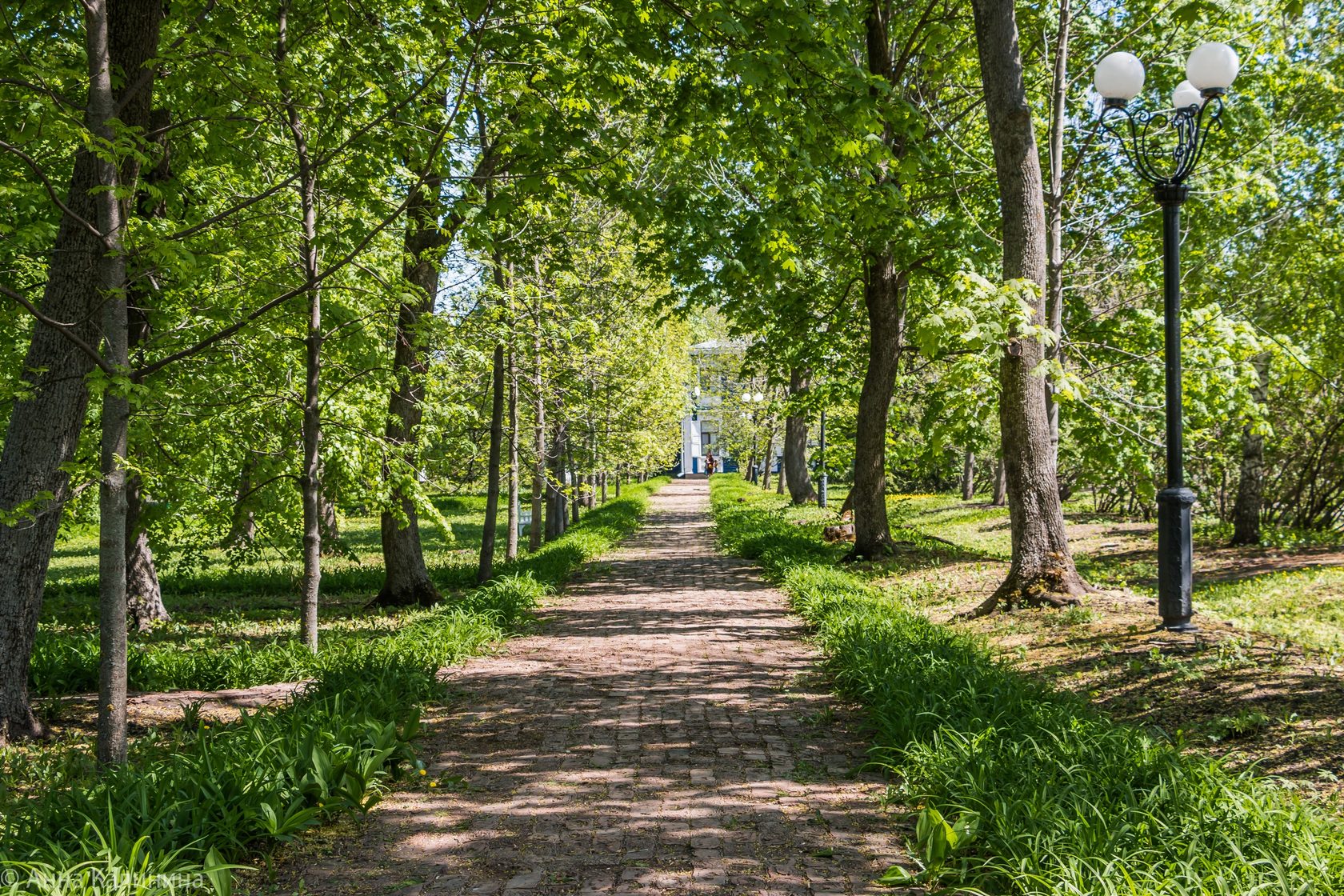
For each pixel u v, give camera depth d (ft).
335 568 64.75
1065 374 32.55
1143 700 20.31
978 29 33.14
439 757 19.11
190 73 19.48
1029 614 30.78
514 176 23.00
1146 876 10.68
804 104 26.40
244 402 30.71
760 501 125.59
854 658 24.18
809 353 61.87
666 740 20.17
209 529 38.42
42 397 21.12
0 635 20.77
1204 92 25.80
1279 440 52.24
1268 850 11.34
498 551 79.46
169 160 27.04
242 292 25.21
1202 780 13.42
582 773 17.89
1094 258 52.01
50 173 28.14
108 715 16.22
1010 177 32.76
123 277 16.38
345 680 22.00
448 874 13.16
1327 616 27.86
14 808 14.32
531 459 65.57
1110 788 13.55
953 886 11.82
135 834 12.51
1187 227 49.73
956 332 29.73
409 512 47.11
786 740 20.03
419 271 41.04
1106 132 48.16
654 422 100.12
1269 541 49.32
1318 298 50.72
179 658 27.99
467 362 43.39
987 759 15.05
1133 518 70.69
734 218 34.50
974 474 116.57
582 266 59.57
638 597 45.50
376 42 24.16
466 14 21.04
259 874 13.12
